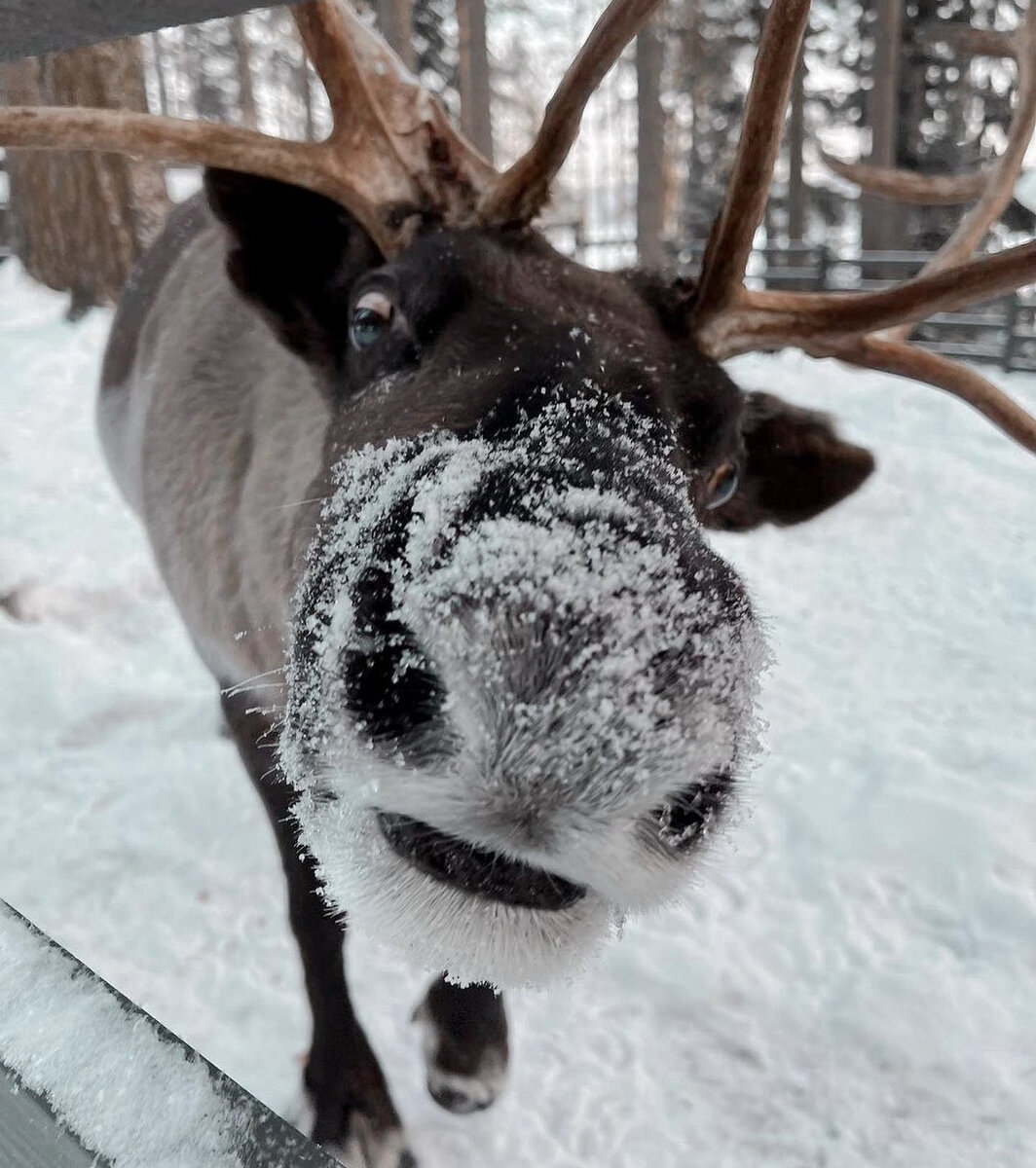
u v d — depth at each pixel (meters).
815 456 0.66
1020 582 1.47
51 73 2.11
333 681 0.29
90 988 0.19
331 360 0.51
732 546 1.58
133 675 1.06
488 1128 0.62
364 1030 0.63
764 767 0.97
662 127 3.40
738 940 0.76
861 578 1.49
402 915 0.30
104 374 0.89
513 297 0.42
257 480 0.57
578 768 0.25
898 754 0.97
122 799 0.87
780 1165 0.62
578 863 0.27
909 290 0.46
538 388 0.37
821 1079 0.67
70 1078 0.18
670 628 0.27
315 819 0.32
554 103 0.44
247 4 0.18
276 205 0.51
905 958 0.75
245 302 0.52
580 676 0.25
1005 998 0.72
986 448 2.03
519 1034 0.68
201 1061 0.17
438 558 0.28
